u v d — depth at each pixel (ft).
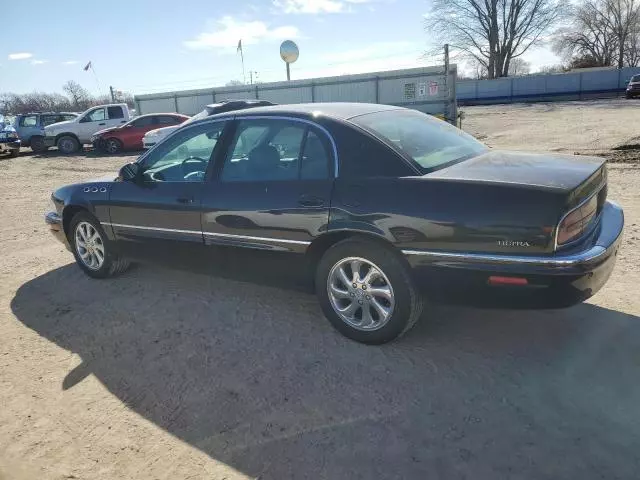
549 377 9.81
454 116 67.46
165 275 16.62
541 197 9.04
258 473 7.84
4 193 38.11
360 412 9.11
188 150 13.62
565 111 99.96
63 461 8.39
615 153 37.65
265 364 10.91
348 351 11.21
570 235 9.16
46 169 54.39
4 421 9.55
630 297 12.84
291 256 11.80
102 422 9.32
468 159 11.51
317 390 9.84
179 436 8.81
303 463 7.98
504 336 11.43
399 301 10.58
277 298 14.29
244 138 12.59
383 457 8.00
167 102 91.35
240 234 12.37
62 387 10.55
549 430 8.37
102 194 15.28
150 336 12.48
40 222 26.68
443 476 7.55
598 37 226.99
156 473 7.99
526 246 9.09
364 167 10.74
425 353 10.92
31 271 18.16
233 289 15.12
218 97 86.48
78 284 16.38
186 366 11.02
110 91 105.91
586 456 7.77
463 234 9.53
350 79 73.15
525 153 12.36
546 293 9.17
